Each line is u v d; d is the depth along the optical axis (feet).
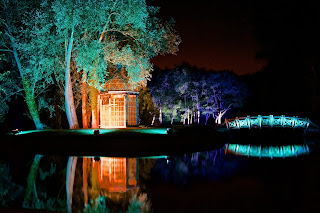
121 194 35.99
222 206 31.48
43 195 35.86
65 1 69.72
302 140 98.12
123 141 70.23
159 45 87.10
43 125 95.66
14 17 89.71
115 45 80.94
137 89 98.37
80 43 74.95
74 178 44.70
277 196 35.09
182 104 215.31
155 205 31.68
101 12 71.05
